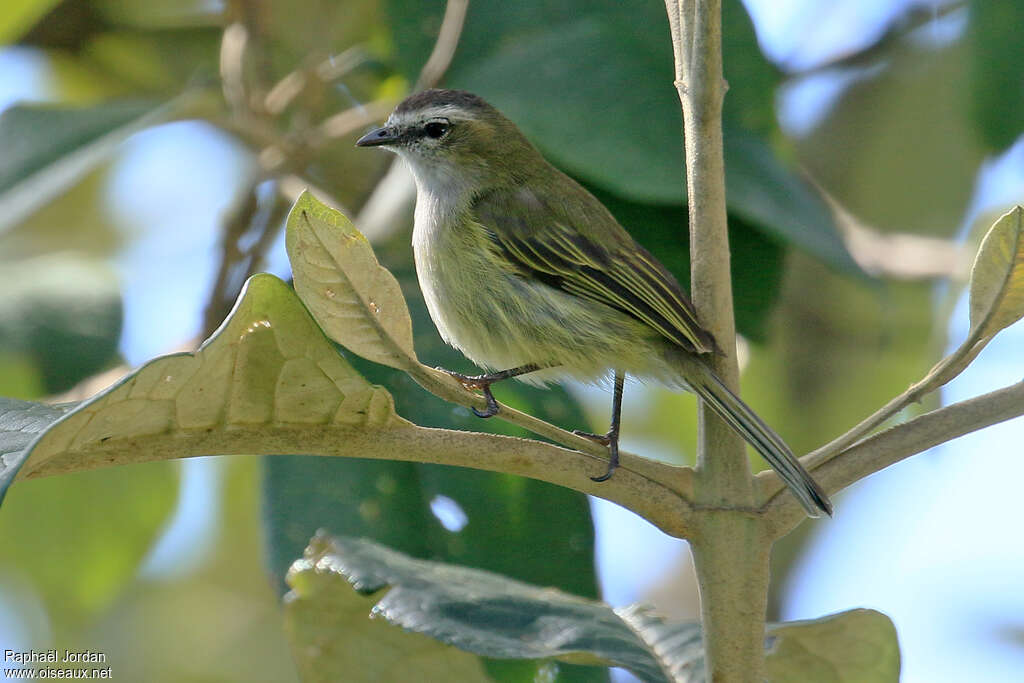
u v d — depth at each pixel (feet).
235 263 35.91
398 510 24.67
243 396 17.26
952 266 40.04
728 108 29.73
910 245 41.29
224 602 45.80
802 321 44.09
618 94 28.50
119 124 30.96
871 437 18.44
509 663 23.93
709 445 18.20
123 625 44.98
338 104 43.78
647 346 31.58
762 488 18.29
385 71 39.42
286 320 16.79
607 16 29.60
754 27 29.99
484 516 25.00
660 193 27.66
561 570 24.94
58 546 35.55
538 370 33.17
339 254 16.85
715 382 19.26
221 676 44.98
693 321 30.66
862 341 43.86
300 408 17.47
